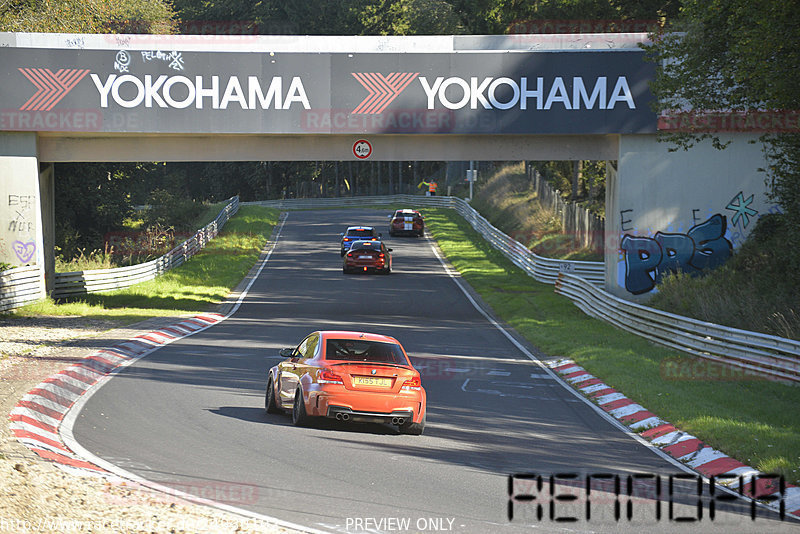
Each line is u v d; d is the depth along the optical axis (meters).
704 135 60.56
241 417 30.56
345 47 66.31
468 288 93.25
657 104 59.56
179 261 109.25
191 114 65.50
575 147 68.31
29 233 68.25
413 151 67.81
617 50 65.62
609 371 42.59
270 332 58.94
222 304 78.75
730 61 53.38
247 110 65.50
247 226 156.00
